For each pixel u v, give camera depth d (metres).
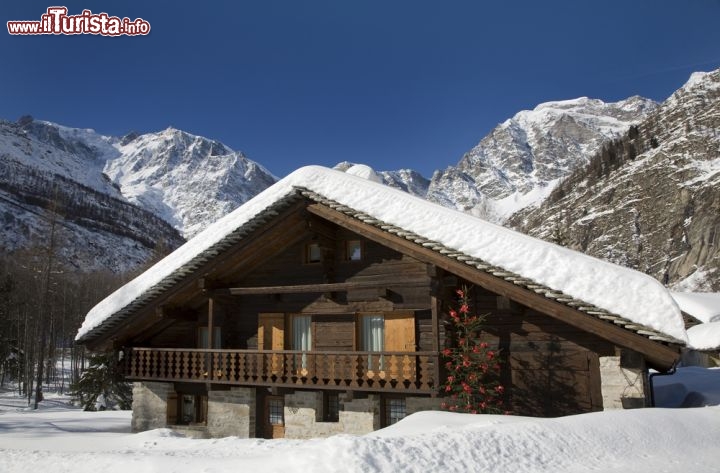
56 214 36.81
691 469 7.62
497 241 12.94
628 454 8.33
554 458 8.02
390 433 10.27
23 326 52.44
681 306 33.72
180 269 16.19
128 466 9.41
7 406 35.78
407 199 14.22
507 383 13.11
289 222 15.64
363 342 15.50
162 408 17.67
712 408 11.00
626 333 11.35
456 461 7.66
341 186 14.84
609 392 12.06
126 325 17.41
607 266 12.04
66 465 10.02
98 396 27.95
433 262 13.42
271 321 16.58
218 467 8.52
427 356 13.80
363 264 15.55
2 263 57.09
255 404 16.31
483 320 13.42
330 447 7.98
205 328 17.97
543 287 12.13
